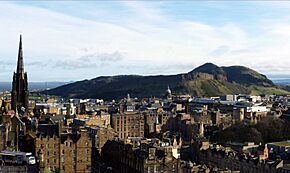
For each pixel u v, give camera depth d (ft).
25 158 497.87
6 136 638.12
